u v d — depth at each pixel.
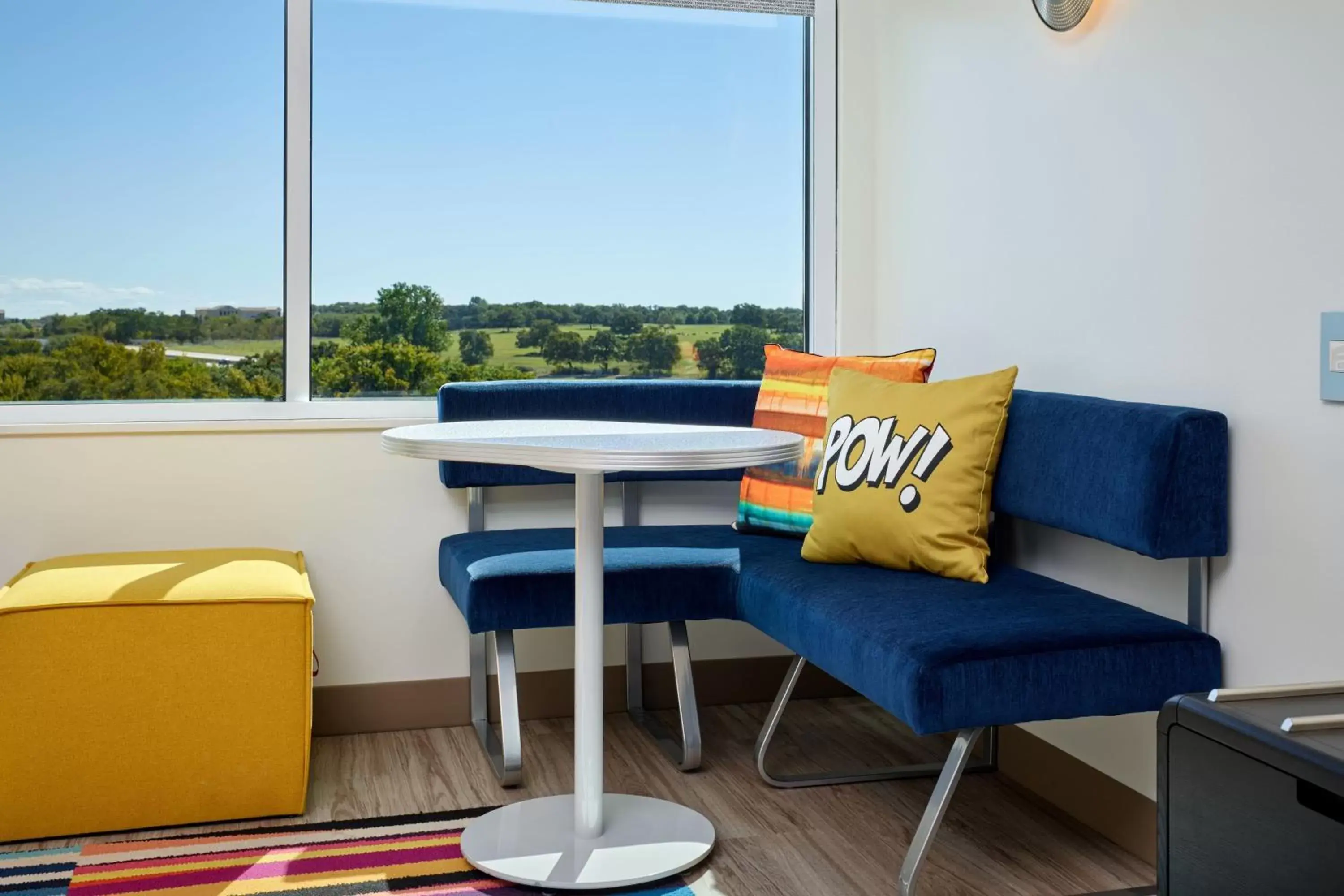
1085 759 2.52
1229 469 2.07
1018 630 1.98
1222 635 2.08
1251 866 1.33
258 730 2.50
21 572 2.71
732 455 1.97
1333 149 1.86
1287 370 1.95
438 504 3.20
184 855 2.32
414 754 2.96
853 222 3.46
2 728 2.37
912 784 2.74
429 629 3.20
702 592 2.68
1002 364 2.78
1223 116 2.08
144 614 2.43
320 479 3.12
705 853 2.28
